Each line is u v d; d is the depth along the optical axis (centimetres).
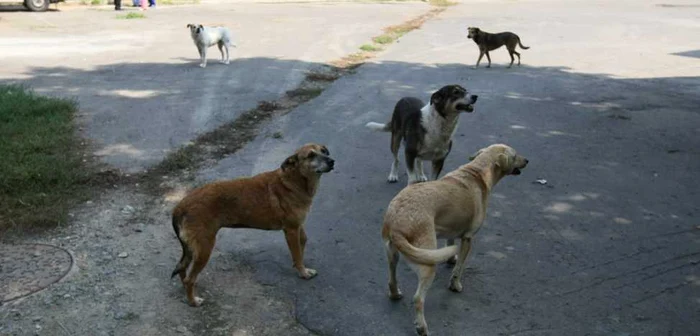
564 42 1977
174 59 1509
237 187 487
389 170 779
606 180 746
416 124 667
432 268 425
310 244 573
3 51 1564
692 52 1780
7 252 534
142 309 461
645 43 1962
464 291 497
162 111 1004
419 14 2719
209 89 1174
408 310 470
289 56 1577
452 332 441
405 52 1725
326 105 1085
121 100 1070
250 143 862
